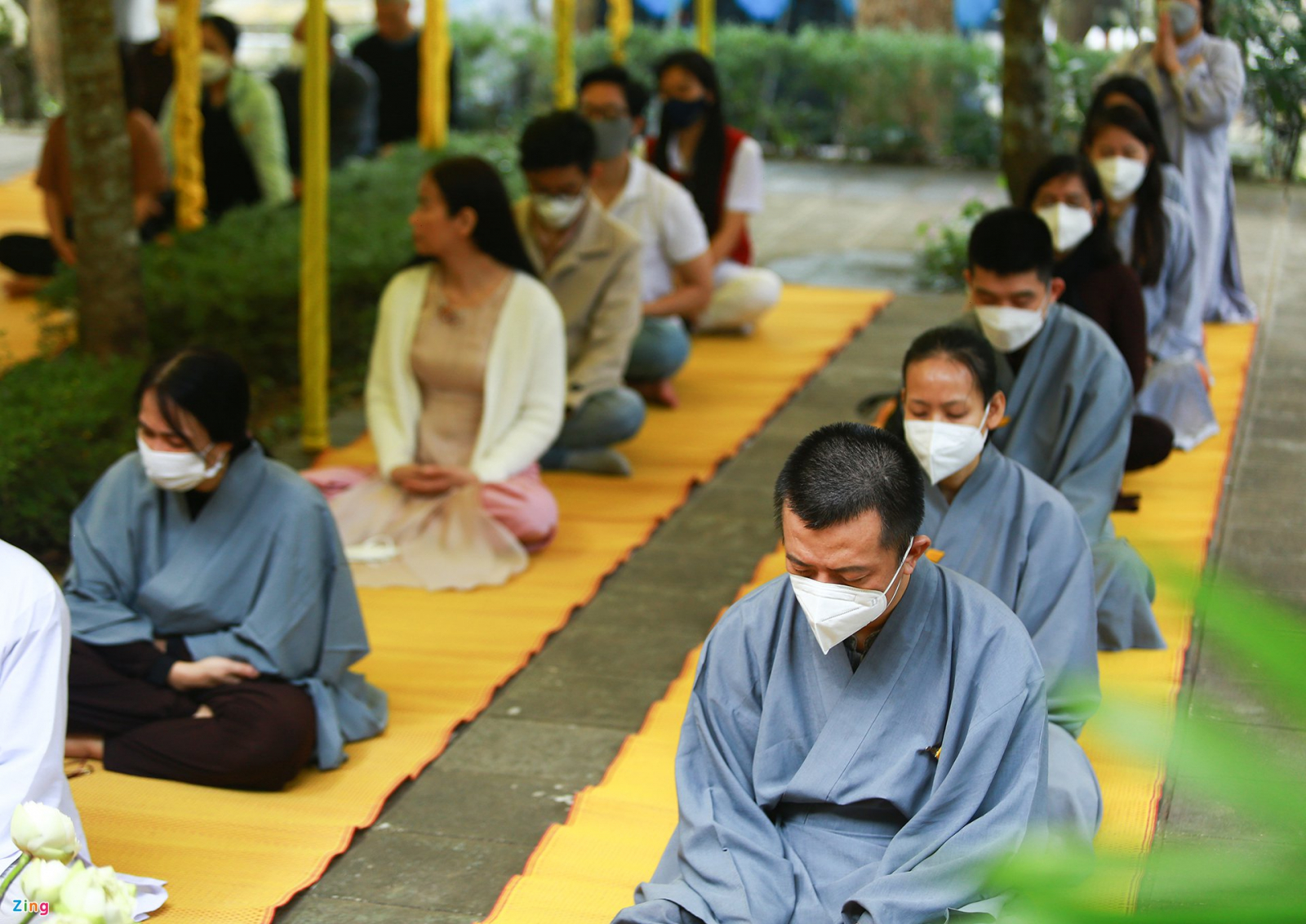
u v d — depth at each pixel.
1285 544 4.66
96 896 1.28
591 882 2.81
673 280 6.64
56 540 4.89
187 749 3.24
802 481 2.19
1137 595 3.67
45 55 15.17
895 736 2.34
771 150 14.48
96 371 5.52
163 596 3.33
